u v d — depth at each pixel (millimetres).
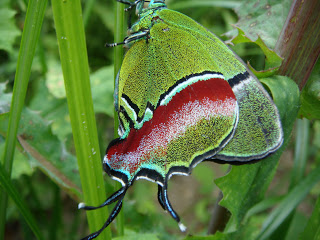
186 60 76
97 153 64
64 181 88
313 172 86
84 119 62
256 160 70
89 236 63
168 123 72
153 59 76
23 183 112
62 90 117
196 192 156
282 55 74
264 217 105
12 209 109
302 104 79
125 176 67
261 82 72
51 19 128
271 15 85
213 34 77
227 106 72
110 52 137
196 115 73
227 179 74
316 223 80
